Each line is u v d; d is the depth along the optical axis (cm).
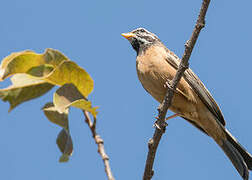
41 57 731
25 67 728
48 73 727
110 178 557
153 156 686
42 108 699
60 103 639
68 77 716
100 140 624
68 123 689
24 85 700
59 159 649
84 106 638
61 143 680
